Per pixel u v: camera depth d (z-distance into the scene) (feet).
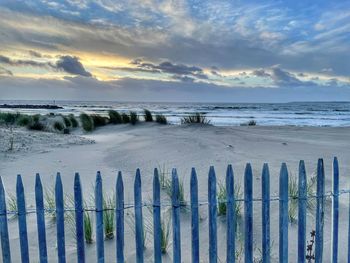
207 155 30.58
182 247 14.14
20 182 10.84
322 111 204.33
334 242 12.19
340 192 12.46
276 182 20.79
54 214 17.26
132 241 14.62
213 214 11.17
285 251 11.64
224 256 13.42
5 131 52.39
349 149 32.71
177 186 11.09
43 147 41.34
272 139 41.22
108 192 22.02
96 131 65.92
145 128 61.72
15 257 13.79
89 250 14.14
